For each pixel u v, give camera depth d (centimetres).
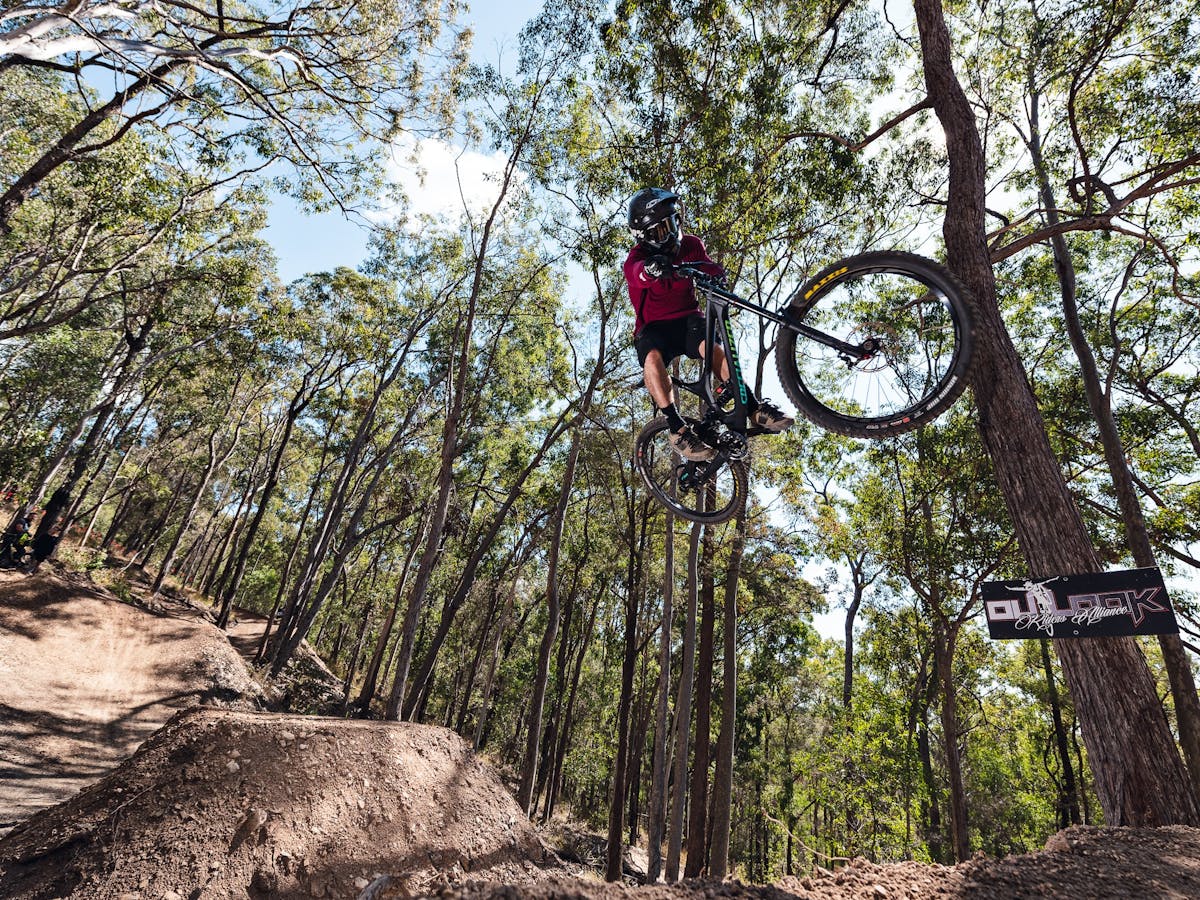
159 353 2319
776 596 1956
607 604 2919
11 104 1694
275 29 1450
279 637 2495
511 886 209
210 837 580
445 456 1670
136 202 1720
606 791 3800
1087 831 359
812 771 2003
